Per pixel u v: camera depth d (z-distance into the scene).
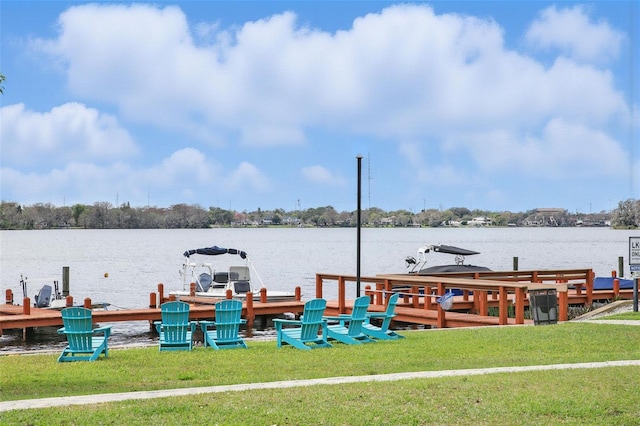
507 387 10.34
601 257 89.19
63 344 23.17
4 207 196.12
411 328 24.22
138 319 25.14
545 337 16.38
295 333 15.88
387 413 9.02
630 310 22.55
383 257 92.44
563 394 9.91
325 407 9.27
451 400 9.61
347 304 26.62
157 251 105.44
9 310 27.09
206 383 11.20
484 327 19.08
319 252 107.44
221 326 15.58
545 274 28.33
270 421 8.68
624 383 10.55
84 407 9.27
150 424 8.52
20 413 8.94
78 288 48.19
